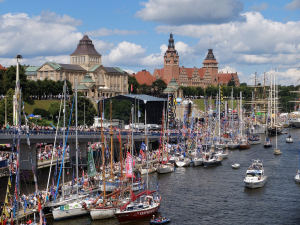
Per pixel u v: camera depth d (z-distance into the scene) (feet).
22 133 414.82
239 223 325.42
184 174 479.00
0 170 424.46
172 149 580.30
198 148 577.84
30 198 331.57
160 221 318.45
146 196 344.28
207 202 374.02
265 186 428.56
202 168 513.04
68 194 351.87
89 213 326.44
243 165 533.96
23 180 417.69
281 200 381.40
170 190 410.31
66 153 532.32
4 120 618.44
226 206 363.76
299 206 364.99
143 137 604.08
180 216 337.52
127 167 377.71
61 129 501.56
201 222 326.03
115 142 574.15
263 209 357.00
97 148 555.69
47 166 485.97
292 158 587.27
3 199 346.95
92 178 395.75
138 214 321.93
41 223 282.97
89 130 535.60
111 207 323.16
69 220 318.86
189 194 397.60
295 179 446.19
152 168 485.56
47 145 544.62
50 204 325.01
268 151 652.07
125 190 351.25
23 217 307.37
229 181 447.83
